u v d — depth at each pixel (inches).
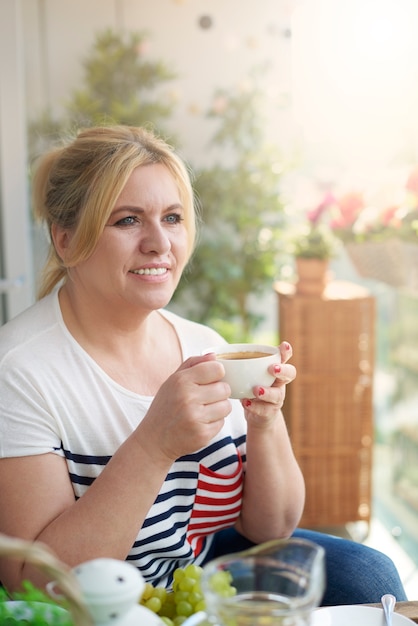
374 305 107.7
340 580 51.6
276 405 47.0
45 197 53.1
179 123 160.2
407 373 115.5
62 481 46.6
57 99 155.8
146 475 42.3
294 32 144.9
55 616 30.3
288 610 28.4
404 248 100.0
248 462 52.4
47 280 55.3
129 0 155.9
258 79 160.2
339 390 108.7
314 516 110.6
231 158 161.5
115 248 48.6
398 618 37.3
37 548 25.0
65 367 49.3
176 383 41.7
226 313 161.5
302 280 109.3
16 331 50.4
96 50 155.3
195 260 159.0
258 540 55.6
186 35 158.4
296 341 107.4
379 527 113.6
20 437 46.0
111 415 49.5
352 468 110.3
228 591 30.3
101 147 49.6
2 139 114.0
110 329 51.3
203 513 53.0
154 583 51.4
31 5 152.8
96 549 42.0
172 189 50.3
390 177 105.5
